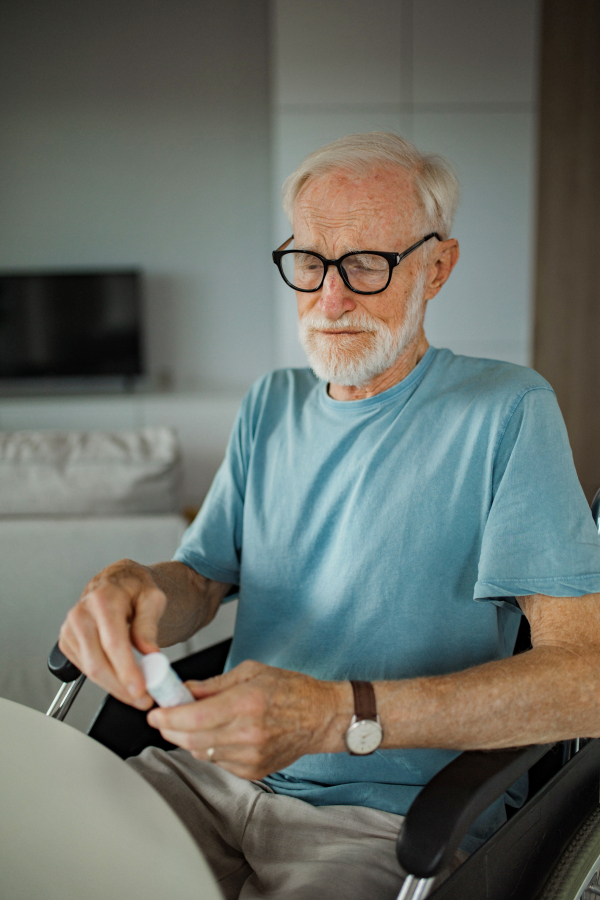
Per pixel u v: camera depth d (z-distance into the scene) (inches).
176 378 187.9
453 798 23.3
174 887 19.1
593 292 163.9
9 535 56.2
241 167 180.4
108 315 180.1
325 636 36.7
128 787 23.8
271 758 25.6
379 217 37.1
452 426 36.5
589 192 160.1
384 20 150.3
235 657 40.7
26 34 172.2
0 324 179.2
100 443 62.1
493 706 26.6
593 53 154.6
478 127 154.3
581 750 32.2
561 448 33.9
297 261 39.6
